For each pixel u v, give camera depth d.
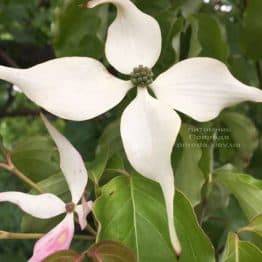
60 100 0.25
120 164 0.28
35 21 0.59
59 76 0.25
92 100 0.25
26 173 0.31
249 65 0.39
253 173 0.43
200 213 0.30
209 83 0.25
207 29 0.32
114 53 0.26
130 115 0.25
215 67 0.25
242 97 0.25
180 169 0.29
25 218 0.28
